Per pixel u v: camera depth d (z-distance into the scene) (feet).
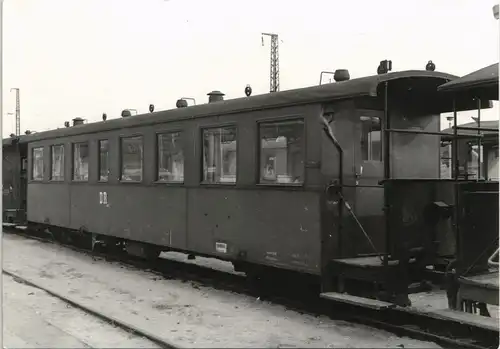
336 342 19.53
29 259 39.17
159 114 32.55
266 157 25.17
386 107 20.98
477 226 20.17
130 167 35.76
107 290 28.40
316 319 22.53
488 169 37.83
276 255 24.30
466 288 19.57
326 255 22.20
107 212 38.11
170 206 31.50
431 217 21.75
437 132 22.91
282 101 24.02
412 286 21.52
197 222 29.35
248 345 19.27
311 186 22.67
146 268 35.19
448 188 22.34
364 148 23.38
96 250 42.83
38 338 20.34
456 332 20.42
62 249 44.68
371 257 22.89
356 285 22.40
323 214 22.18
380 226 23.68
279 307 24.58
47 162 47.37
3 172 55.42
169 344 19.10
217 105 27.89
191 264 36.40
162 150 32.65
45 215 47.65
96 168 39.55
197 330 21.11
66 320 22.81
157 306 24.89
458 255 19.84
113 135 37.50
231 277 31.83
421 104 24.80
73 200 42.86
